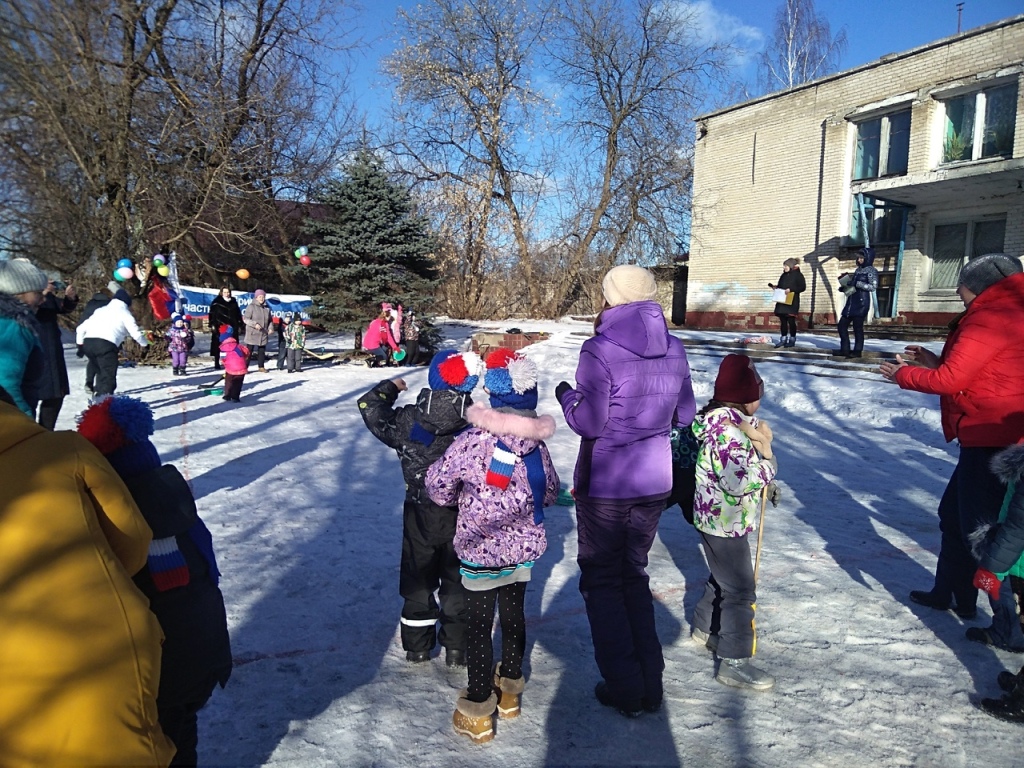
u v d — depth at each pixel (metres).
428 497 3.13
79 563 1.68
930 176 16.11
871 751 2.88
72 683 1.59
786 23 37.94
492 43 27.91
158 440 8.30
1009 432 3.35
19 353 3.82
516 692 3.08
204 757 2.74
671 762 2.80
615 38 27.73
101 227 16.33
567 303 30.95
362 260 18.66
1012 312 3.33
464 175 29.06
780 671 3.49
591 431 3.03
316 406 10.89
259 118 18.55
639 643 3.11
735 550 3.32
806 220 21.50
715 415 3.28
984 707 3.16
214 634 2.26
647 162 28.34
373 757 2.79
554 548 5.17
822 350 13.84
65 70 14.88
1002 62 16.86
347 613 4.01
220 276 24.72
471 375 3.25
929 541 5.35
